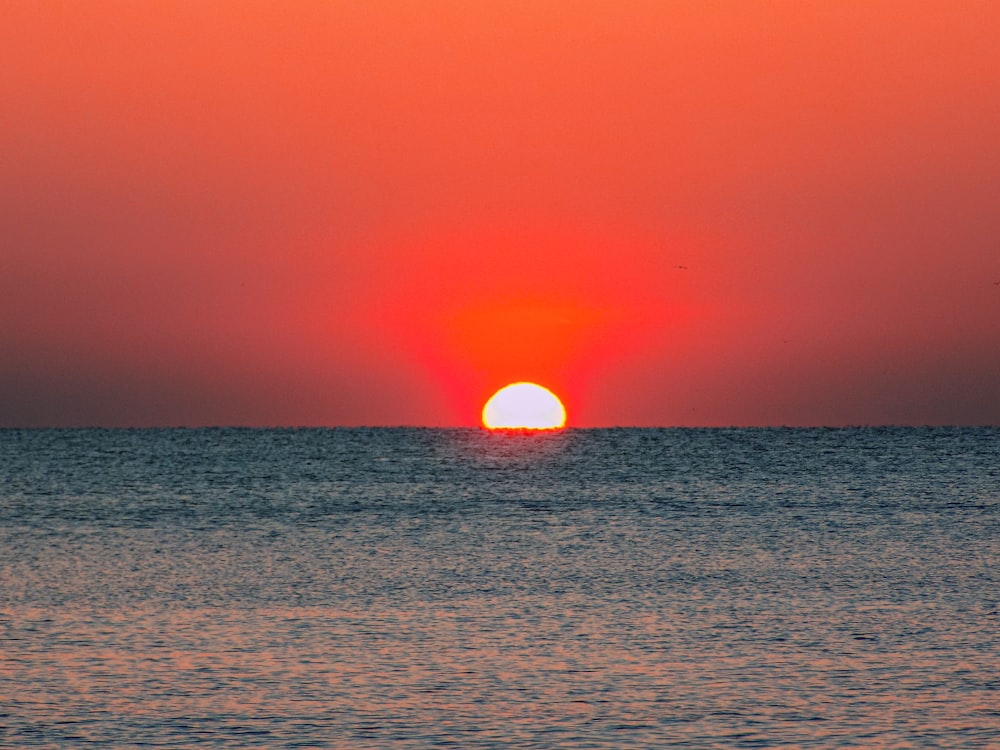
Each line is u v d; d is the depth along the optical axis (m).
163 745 109.69
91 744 109.94
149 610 168.75
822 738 111.25
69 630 154.00
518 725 115.00
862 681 129.00
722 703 121.44
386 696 123.81
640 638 150.00
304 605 173.88
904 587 188.50
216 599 179.00
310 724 115.19
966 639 148.25
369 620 161.75
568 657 139.75
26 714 117.69
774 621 160.00
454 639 149.50
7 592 184.50
